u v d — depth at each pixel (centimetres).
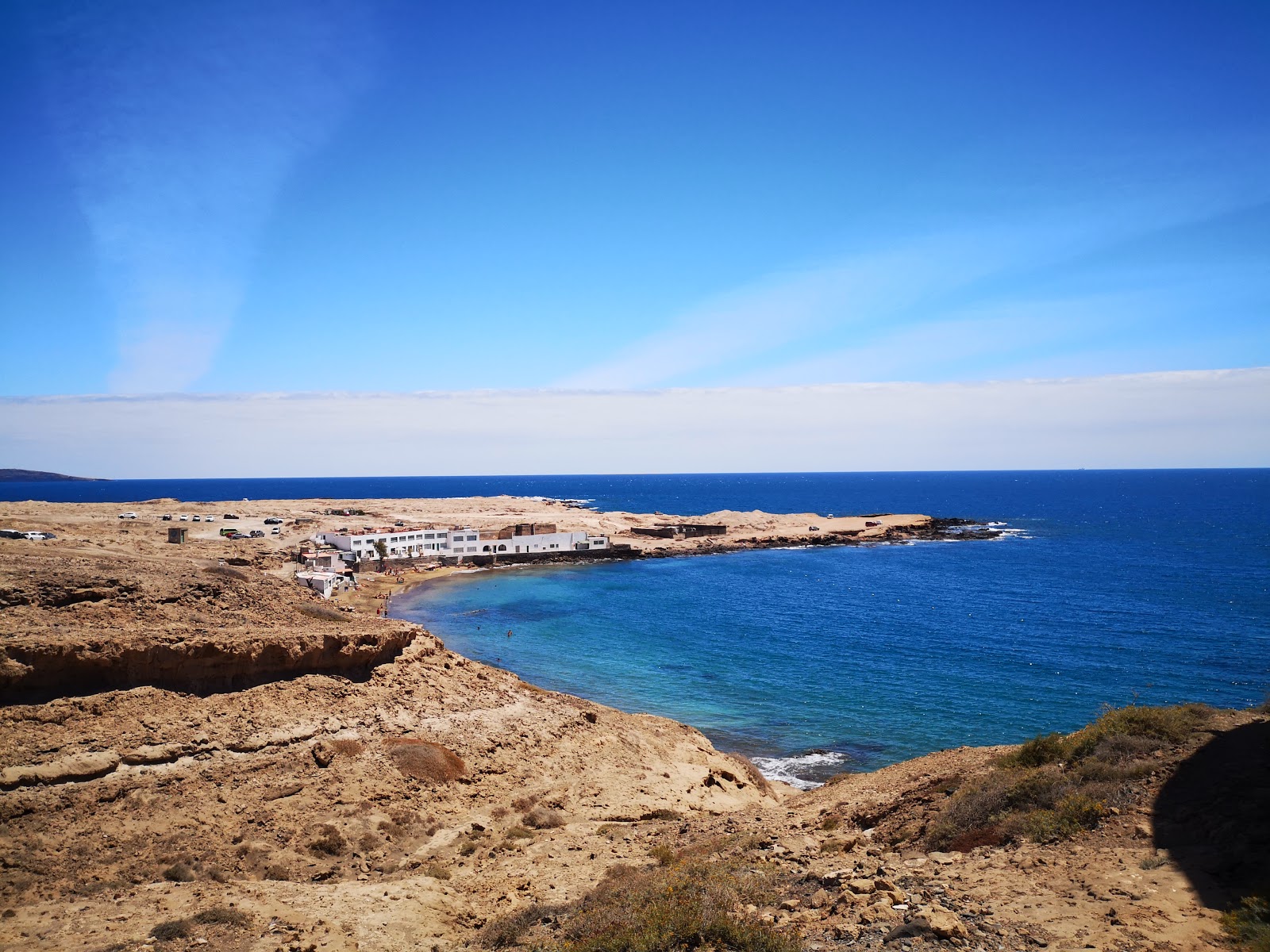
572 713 3750
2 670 2250
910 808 2067
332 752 2658
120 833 2019
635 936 1246
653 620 8794
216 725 2550
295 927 1628
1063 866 1358
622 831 2527
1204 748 1738
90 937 1509
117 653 2484
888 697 5759
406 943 1623
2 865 1795
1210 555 13612
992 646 7388
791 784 4169
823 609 9469
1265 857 1204
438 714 3231
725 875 1570
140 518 13112
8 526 8781
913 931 1138
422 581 11600
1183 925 1073
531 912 1659
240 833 2162
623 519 18725
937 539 17088
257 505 18962
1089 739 1945
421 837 2383
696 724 5209
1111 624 8188
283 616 3353
